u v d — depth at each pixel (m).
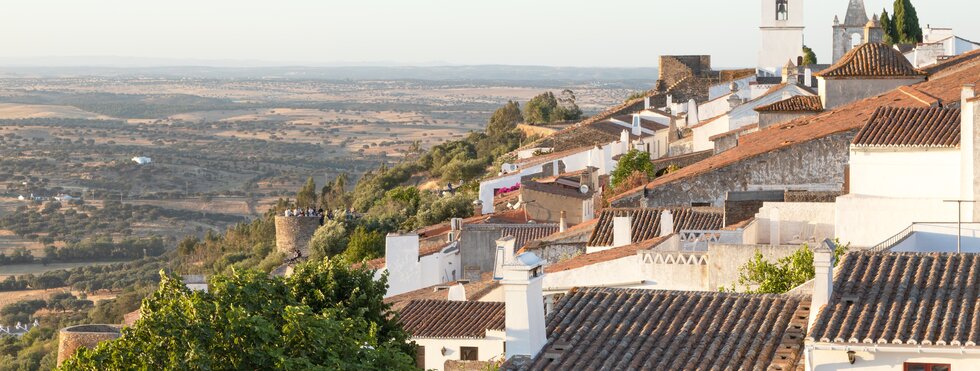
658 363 31.12
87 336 67.81
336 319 40.41
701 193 65.81
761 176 64.69
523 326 31.73
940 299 30.08
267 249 164.38
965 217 41.94
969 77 67.56
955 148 45.59
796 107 82.06
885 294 30.44
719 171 65.69
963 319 29.17
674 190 66.06
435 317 53.81
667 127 138.50
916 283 30.77
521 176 119.25
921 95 64.62
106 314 138.25
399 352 39.16
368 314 46.41
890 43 134.62
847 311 30.08
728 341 31.73
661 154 126.69
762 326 32.28
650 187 66.69
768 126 80.44
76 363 38.62
